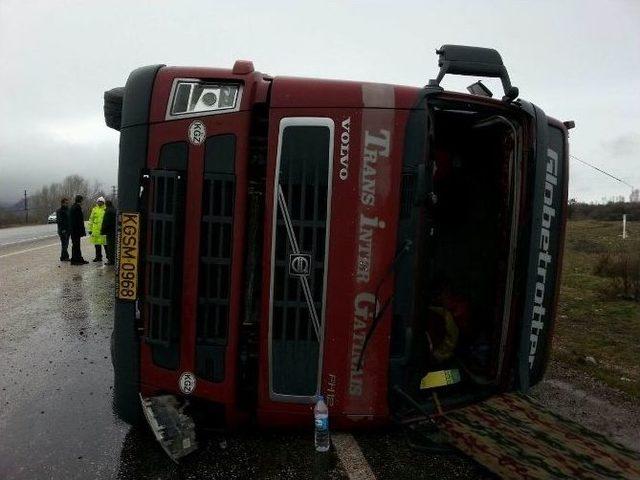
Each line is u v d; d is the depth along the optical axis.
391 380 2.94
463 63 3.03
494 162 3.68
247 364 2.99
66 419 3.37
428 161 2.91
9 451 2.92
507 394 3.36
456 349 3.65
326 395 2.93
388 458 2.89
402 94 2.92
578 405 3.82
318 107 2.85
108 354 4.78
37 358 4.65
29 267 10.55
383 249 2.88
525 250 3.29
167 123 2.85
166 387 2.95
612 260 10.59
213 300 2.88
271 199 2.85
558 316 6.82
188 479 2.64
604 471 2.53
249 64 2.93
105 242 11.05
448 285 3.94
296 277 2.88
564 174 3.58
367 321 2.90
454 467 2.82
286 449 2.96
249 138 2.87
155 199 2.84
